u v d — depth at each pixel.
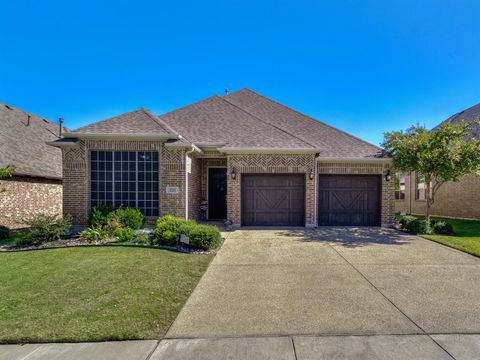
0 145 15.80
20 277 6.39
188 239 8.93
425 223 12.06
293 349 3.73
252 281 6.28
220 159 15.45
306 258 8.06
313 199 13.18
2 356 3.59
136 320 4.44
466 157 11.00
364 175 13.94
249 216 13.49
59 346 3.81
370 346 3.78
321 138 15.41
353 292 5.63
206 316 4.66
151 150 11.95
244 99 18.81
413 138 12.16
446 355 3.58
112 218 10.89
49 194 17.80
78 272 6.68
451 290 5.71
